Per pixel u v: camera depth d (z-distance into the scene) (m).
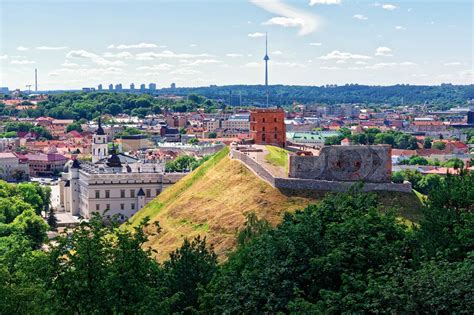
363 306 93.06
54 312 95.25
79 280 99.25
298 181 183.50
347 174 187.50
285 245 107.25
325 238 108.25
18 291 94.94
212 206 194.50
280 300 100.12
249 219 157.00
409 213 171.62
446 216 111.38
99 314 96.75
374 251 103.88
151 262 116.50
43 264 101.69
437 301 89.75
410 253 109.88
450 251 103.75
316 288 101.75
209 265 120.38
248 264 114.81
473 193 116.69
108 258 103.44
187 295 114.31
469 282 91.44
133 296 99.69
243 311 101.81
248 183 196.12
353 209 121.25
